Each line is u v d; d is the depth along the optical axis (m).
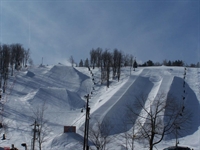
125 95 75.69
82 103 80.06
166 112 60.09
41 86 94.62
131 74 105.44
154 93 78.62
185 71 104.25
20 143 46.91
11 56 119.50
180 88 83.69
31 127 56.66
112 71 116.81
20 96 81.06
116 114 64.38
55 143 46.03
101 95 87.25
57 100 78.88
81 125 58.34
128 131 56.66
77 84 101.19
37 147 45.03
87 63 145.75
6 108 66.00
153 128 31.20
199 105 73.44
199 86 87.56
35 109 70.06
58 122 64.06
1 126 53.44
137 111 66.38
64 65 123.00
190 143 52.44
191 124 62.09
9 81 94.00
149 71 106.12
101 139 47.88
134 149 46.62
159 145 50.16
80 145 45.41
